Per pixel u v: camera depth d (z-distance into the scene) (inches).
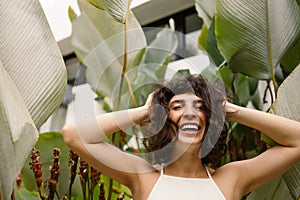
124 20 33.3
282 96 34.7
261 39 39.1
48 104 28.3
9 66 26.8
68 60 106.9
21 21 27.3
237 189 32.3
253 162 33.1
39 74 27.7
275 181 37.1
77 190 40.0
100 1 33.3
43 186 39.8
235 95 49.8
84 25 48.1
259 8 37.9
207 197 30.4
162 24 90.2
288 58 42.8
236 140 47.8
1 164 23.3
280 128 33.3
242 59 40.5
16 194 42.6
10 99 22.9
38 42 27.8
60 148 40.1
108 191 40.1
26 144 24.5
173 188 30.5
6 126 22.5
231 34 39.3
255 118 33.5
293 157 33.1
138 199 30.9
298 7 39.1
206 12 51.9
